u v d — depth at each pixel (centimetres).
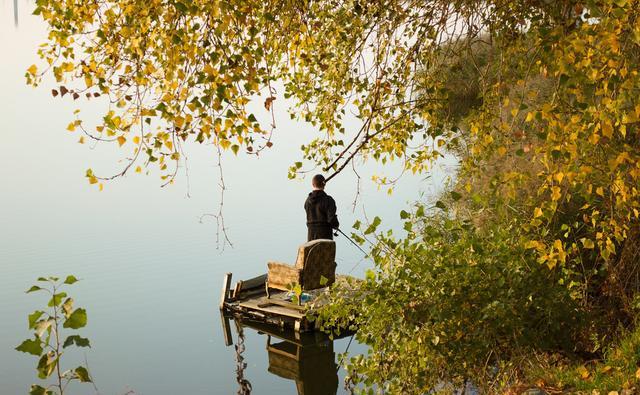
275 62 625
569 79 432
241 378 1077
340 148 2508
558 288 738
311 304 841
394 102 704
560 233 841
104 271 1708
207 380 1076
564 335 732
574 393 604
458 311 713
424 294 726
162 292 1528
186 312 1394
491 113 604
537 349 715
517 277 711
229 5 478
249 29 515
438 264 723
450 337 719
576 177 459
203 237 2050
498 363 713
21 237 2109
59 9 509
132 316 1377
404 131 722
